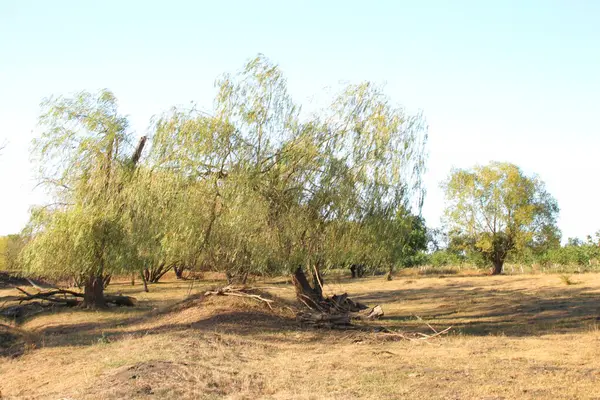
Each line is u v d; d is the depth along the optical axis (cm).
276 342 1502
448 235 6169
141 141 2539
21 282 4866
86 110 2592
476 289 3681
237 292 2048
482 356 1262
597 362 1152
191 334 1538
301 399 900
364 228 2083
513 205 5778
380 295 3644
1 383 1205
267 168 2044
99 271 2566
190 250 2017
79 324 2234
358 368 1142
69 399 945
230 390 974
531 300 2728
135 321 2128
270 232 2000
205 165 2025
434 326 1948
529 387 937
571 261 5444
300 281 2200
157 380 1007
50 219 2548
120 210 2439
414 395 908
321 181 2041
